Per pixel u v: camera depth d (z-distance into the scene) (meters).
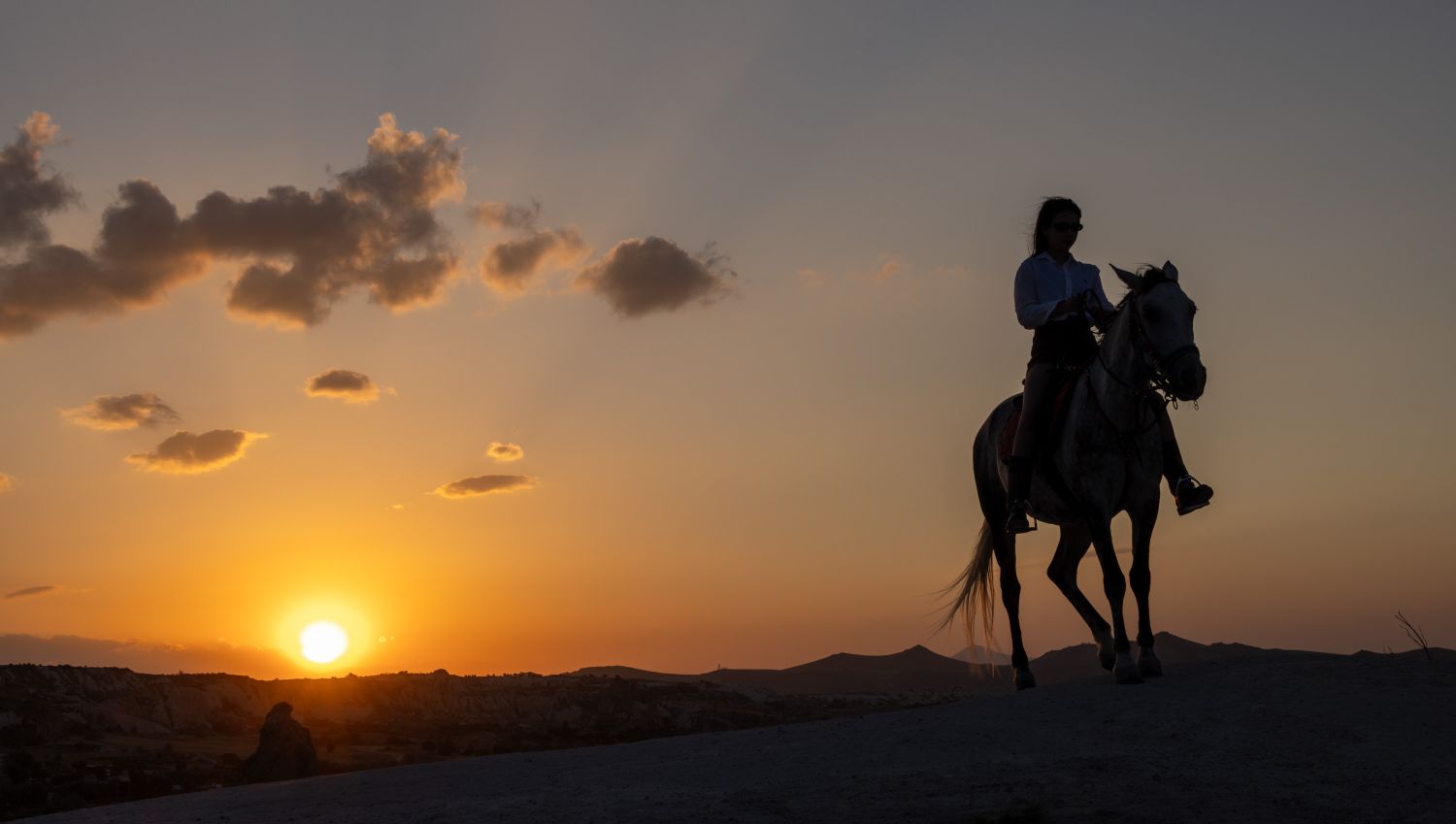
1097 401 9.46
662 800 7.09
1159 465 9.56
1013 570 11.68
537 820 6.85
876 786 6.90
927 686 58.41
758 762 8.09
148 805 9.21
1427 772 6.23
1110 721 7.89
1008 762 7.18
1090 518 9.54
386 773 9.57
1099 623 10.91
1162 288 9.10
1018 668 11.52
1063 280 10.32
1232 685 8.47
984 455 11.63
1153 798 6.21
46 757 22.36
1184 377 8.76
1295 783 6.28
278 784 9.70
